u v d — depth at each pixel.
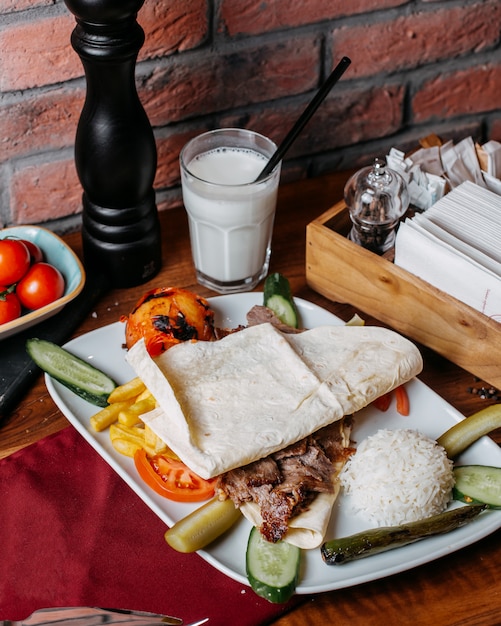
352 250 1.17
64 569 0.92
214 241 1.20
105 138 1.10
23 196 1.31
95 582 0.91
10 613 0.89
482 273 1.05
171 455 0.97
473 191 1.18
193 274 1.29
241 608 0.89
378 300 1.19
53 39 1.17
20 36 1.15
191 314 1.10
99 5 0.97
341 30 1.35
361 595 0.91
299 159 1.48
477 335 1.09
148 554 0.94
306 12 1.30
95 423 1.01
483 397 1.12
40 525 0.96
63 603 0.89
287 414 0.96
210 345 1.04
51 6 1.15
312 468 0.95
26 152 1.27
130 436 0.99
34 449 1.04
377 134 1.51
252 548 0.89
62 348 1.10
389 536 0.88
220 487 0.93
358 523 0.94
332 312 1.23
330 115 1.44
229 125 1.38
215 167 1.21
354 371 1.01
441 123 1.55
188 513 0.93
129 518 0.97
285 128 1.42
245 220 1.17
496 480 0.96
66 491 1.00
